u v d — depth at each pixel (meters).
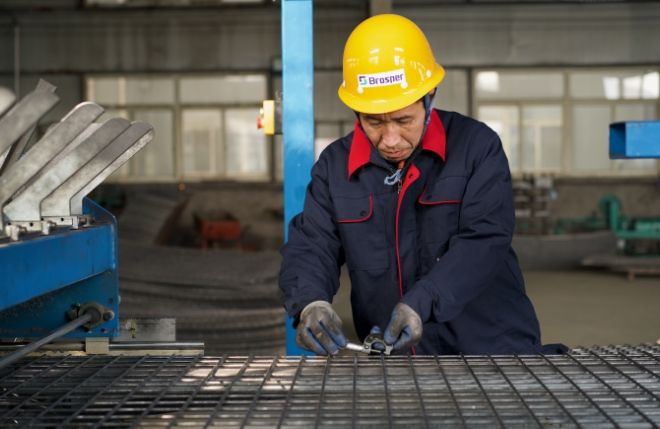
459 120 1.58
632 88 11.27
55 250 1.13
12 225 1.12
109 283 1.46
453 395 1.07
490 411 1.01
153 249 6.09
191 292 4.80
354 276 1.59
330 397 1.08
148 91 11.40
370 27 1.41
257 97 11.41
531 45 11.22
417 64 1.39
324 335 1.27
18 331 1.46
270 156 11.42
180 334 4.25
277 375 1.18
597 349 1.38
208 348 4.25
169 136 11.43
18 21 11.24
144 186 11.24
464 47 11.23
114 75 11.35
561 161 11.39
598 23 11.14
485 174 1.47
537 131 11.39
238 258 5.95
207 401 1.06
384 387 1.11
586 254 9.36
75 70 11.33
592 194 11.17
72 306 1.46
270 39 11.30
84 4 11.24
